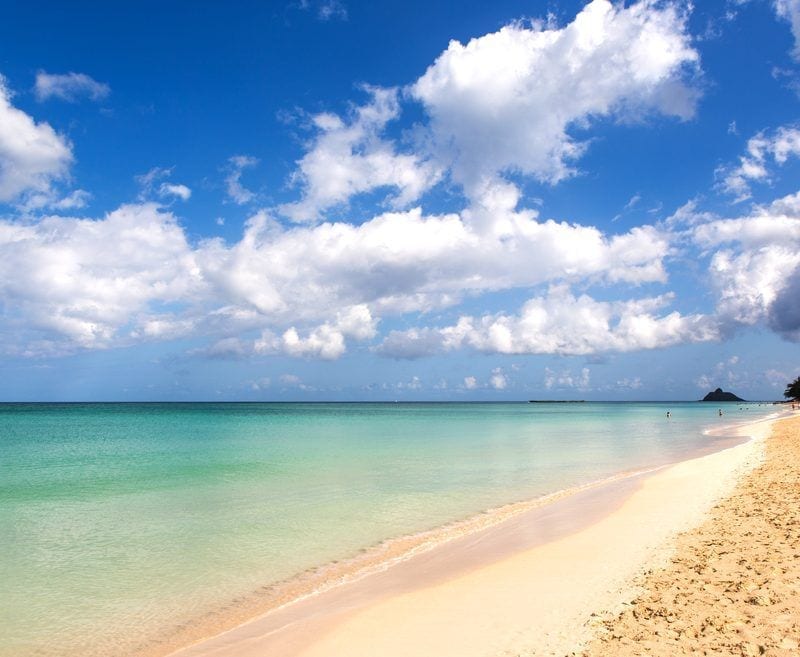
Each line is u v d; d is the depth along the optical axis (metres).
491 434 64.00
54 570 13.61
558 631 8.93
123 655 9.34
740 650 7.61
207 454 40.16
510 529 17.12
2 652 9.46
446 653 8.52
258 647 9.36
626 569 11.98
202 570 13.62
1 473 30.11
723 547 12.75
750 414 135.12
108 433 63.69
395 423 95.06
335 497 22.83
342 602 11.35
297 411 176.88
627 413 160.75
